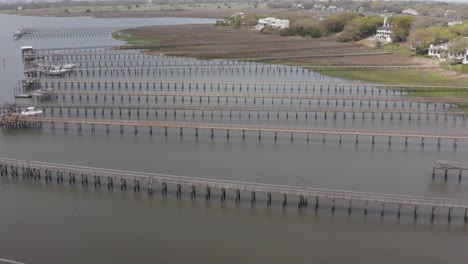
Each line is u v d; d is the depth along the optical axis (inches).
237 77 6382.9
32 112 4554.6
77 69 6737.2
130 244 2461.9
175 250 2409.0
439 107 4899.1
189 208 2824.8
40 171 3299.7
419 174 3299.7
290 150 3764.8
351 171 3341.5
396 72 6673.2
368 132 3860.7
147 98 5221.5
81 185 3139.8
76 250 2409.0
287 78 6318.9
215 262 2314.2
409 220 2696.9
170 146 3858.3
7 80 6210.6
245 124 4365.2
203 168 3376.0
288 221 2684.5
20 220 2696.9
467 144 3907.5
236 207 2834.6
